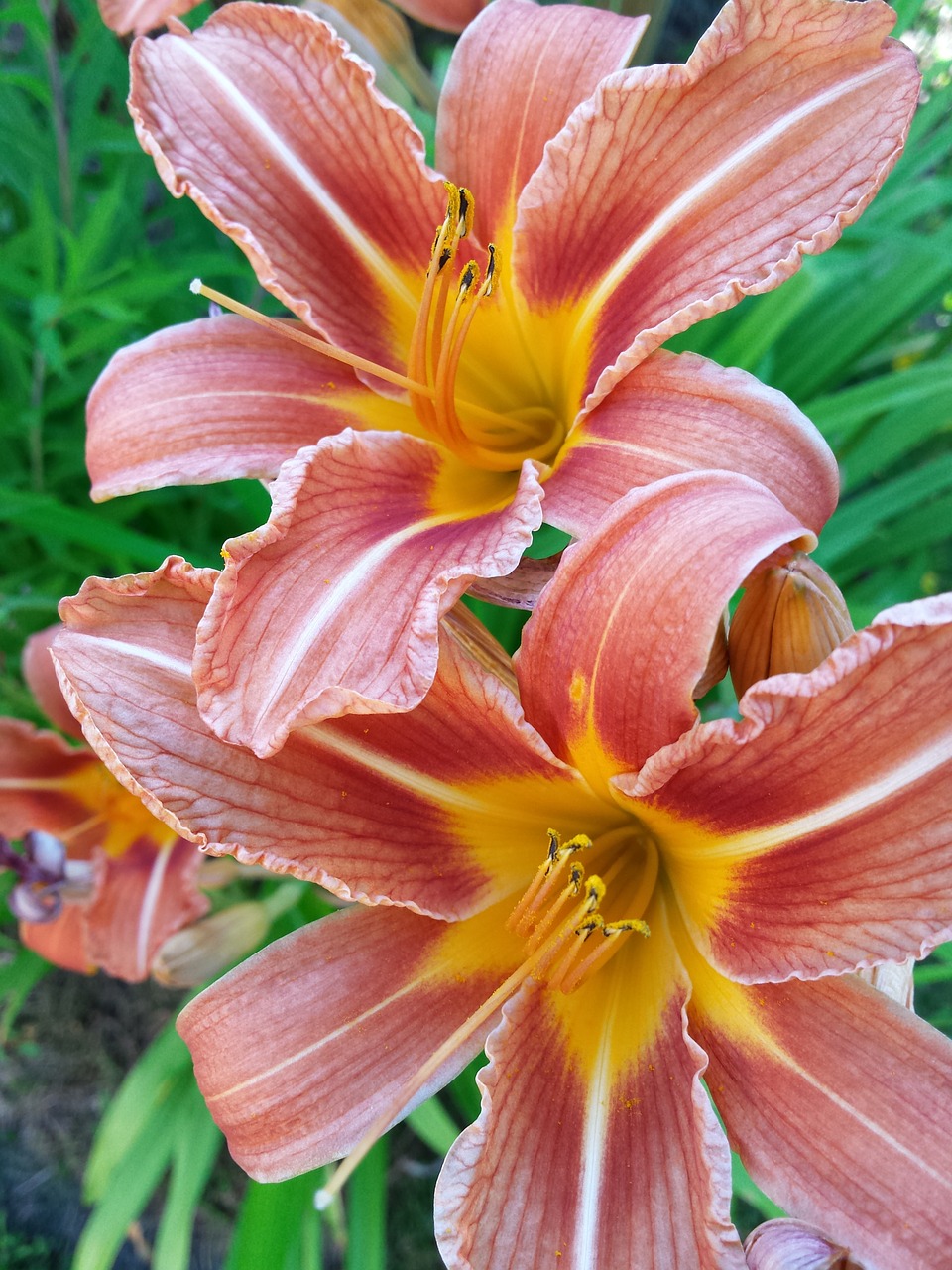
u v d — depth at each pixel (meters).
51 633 0.21
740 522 0.10
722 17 0.12
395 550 0.12
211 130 0.15
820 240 0.12
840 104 0.13
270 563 0.12
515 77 0.15
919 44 0.28
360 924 0.13
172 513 0.27
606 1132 0.12
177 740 0.12
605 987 0.13
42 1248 0.27
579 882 0.12
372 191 0.15
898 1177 0.11
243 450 0.15
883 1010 0.12
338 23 0.18
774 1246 0.11
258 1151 0.13
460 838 0.13
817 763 0.10
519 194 0.15
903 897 0.11
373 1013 0.13
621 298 0.14
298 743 0.12
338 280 0.15
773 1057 0.12
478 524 0.13
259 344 0.16
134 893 0.20
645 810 0.12
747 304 0.26
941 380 0.22
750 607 0.11
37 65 0.25
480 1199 0.12
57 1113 0.28
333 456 0.13
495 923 0.14
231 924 0.20
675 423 0.13
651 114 0.13
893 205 0.23
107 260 0.24
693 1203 0.11
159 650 0.12
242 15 0.15
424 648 0.11
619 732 0.11
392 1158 0.28
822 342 0.27
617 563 0.11
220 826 0.12
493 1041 0.12
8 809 0.21
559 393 0.16
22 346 0.24
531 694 0.12
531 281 0.15
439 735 0.12
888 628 0.09
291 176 0.15
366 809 0.13
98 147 0.23
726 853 0.12
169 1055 0.22
